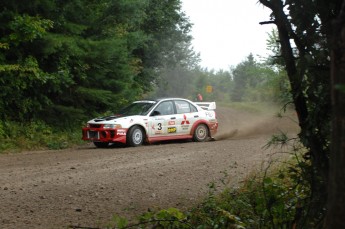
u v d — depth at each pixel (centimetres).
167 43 3256
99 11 2172
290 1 392
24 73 1753
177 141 1917
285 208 499
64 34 1948
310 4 382
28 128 1811
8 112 1817
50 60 1891
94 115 2147
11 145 1652
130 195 830
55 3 1891
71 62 1986
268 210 482
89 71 2098
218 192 823
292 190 511
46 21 1744
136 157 1338
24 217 683
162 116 1780
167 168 1130
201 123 1894
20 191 867
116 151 1510
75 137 1927
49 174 1055
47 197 816
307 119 392
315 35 385
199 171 1077
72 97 2047
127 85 2283
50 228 625
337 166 229
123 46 2259
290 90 412
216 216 567
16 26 1678
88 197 816
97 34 2206
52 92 1977
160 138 1769
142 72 3014
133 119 1695
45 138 1798
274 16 403
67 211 717
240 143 1703
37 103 1859
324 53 373
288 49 399
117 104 2231
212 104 1986
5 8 1719
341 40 235
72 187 905
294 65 399
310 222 413
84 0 2083
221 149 1505
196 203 720
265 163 1110
